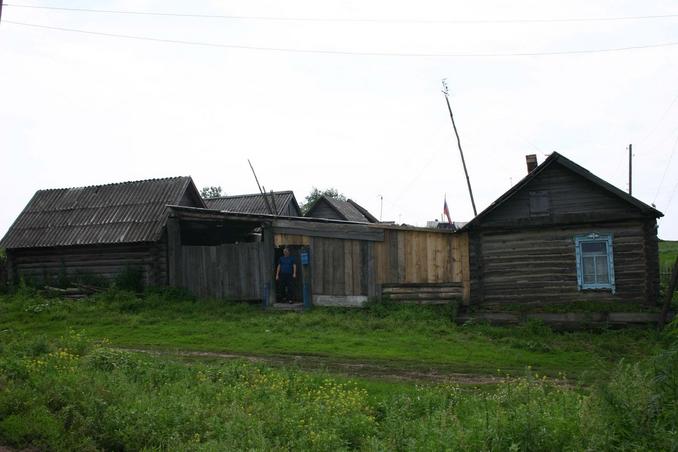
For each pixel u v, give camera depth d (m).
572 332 18.14
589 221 19.67
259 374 11.39
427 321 18.73
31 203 27.20
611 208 19.61
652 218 19.30
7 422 8.09
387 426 8.49
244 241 26.19
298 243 21.83
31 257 25.06
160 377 11.08
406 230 20.89
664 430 6.54
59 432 7.87
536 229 20.22
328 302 21.31
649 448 6.39
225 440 7.68
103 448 7.79
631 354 15.21
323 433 7.89
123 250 23.58
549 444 6.82
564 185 20.06
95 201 26.06
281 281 22.52
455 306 19.83
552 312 18.84
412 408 9.54
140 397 9.27
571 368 13.64
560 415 7.53
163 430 8.12
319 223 21.58
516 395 9.05
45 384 9.34
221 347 15.44
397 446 7.70
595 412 7.03
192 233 24.80
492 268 20.41
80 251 24.25
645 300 19.16
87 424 8.07
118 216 24.53
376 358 14.23
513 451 6.62
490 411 8.03
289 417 8.72
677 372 7.23
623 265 19.47
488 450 6.86
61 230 24.83
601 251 19.78
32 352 12.59
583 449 6.57
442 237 20.69
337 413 8.91
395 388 11.18
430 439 7.27
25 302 21.33
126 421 8.21
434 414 8.64
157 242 23.03
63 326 18.47
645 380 7.33
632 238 19.47
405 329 17.80
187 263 22.88
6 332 16.70
